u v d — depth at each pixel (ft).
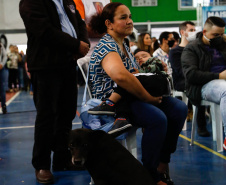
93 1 13.01
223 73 12.61
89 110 7.89
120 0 63.46
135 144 8.52
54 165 10.94
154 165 7.97
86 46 9.36
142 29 64.44
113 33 8.64
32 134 16.96
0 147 14.29
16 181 9.90
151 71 8.80
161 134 7.84
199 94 13.04
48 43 9.01
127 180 6.54
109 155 6.72
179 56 17.20
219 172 10.26
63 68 9.34
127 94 8.05
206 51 13.37
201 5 21.15
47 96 9.53
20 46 64.75
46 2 9.16
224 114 11.75
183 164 11.19
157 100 8.18
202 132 15.39
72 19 9.95
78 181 9.81
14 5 49.62
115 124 7.65
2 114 25.43
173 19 64.59
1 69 25.39
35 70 9.34
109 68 7.82
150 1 63.52
